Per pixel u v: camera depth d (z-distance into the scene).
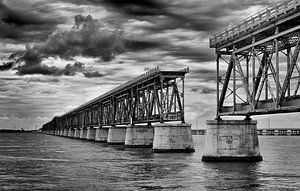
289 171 56.16
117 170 61.38
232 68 60.28
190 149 93.12
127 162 73.94
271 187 43.44
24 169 64.69
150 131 122.56
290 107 44.12
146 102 117.81
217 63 62.81
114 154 96.31
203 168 57.94
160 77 99.31
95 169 63.34
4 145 159.12
